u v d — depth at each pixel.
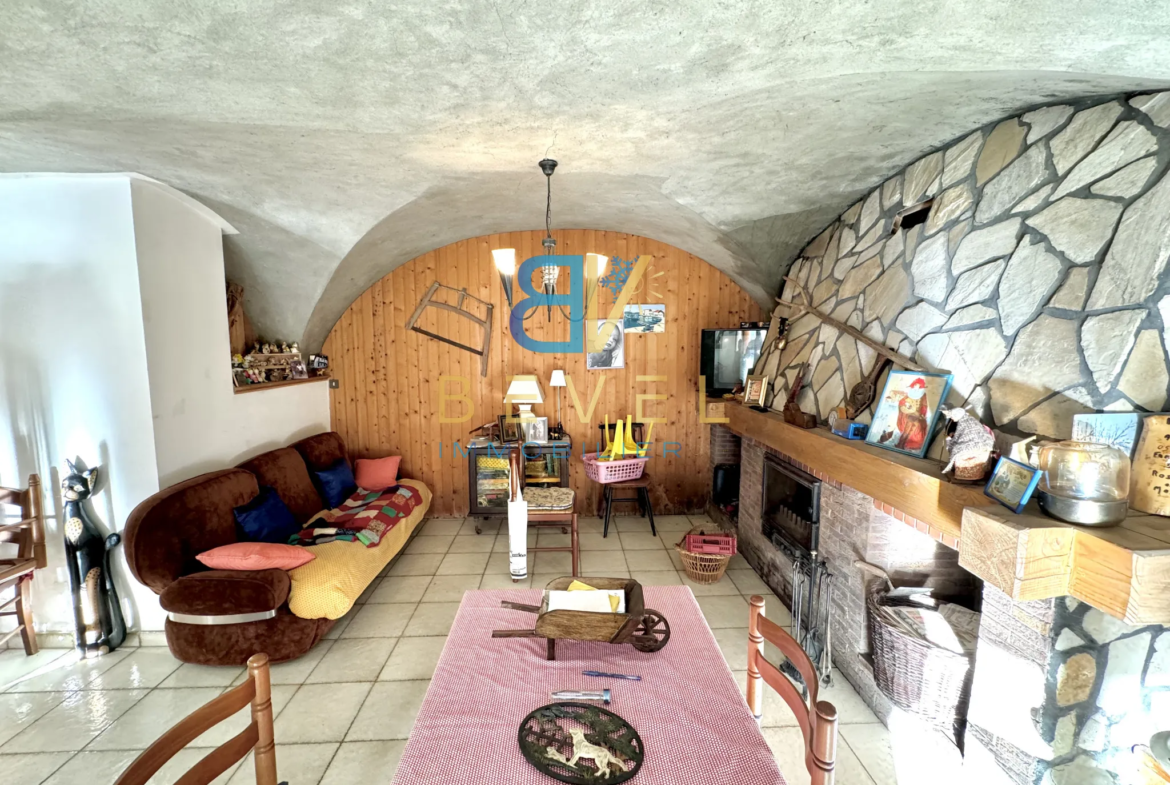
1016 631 1.55
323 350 4.34
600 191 3.15
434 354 4.39
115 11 1.21
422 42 1.41
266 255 3.40
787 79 1.65
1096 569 1.14
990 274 1.88
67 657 2.55
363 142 2.18
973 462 1.57
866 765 1.85
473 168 2.63
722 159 2.51
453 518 4.51
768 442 2.96
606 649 1.51
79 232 2.47
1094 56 1.31
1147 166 1.46
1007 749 1.60
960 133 2.15
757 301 4.41
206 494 2.66
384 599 3.12
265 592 2.37
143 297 2.51
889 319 2.38
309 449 3.79
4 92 1.61
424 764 1.07
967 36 1.29
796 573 2.71
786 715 2.14
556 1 1.23
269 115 1.85
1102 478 1.21
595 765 1.07
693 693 1.32
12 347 2.54
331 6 1.23
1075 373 1.50
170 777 1.86
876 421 2.16
